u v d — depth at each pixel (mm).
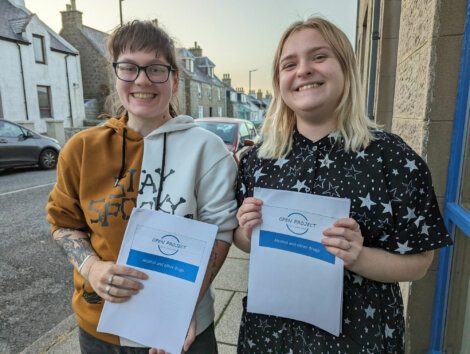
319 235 1073
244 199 1255
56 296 2877
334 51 1127
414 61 1893
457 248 1629
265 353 1232
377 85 4336
